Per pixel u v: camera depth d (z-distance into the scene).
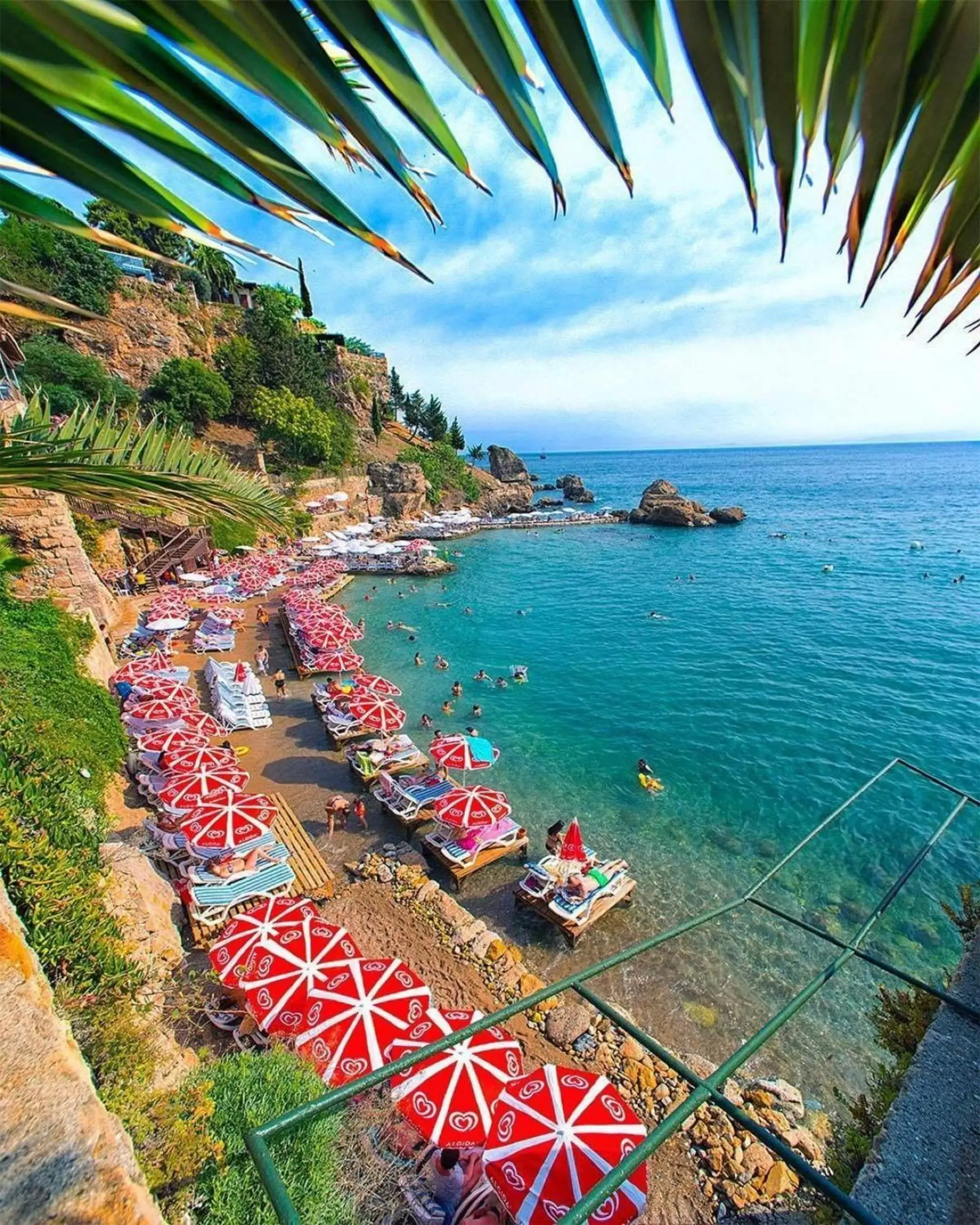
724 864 14.31
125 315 48.53
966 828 15.70
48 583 17.81
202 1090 5.64
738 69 0.63
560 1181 5.98
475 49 0.70
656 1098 8.68
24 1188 2.25
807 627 33.50
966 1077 2.91
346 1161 6.11
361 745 17.80
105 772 13.15
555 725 21.77
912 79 0.65
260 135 0.83
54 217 0.97
